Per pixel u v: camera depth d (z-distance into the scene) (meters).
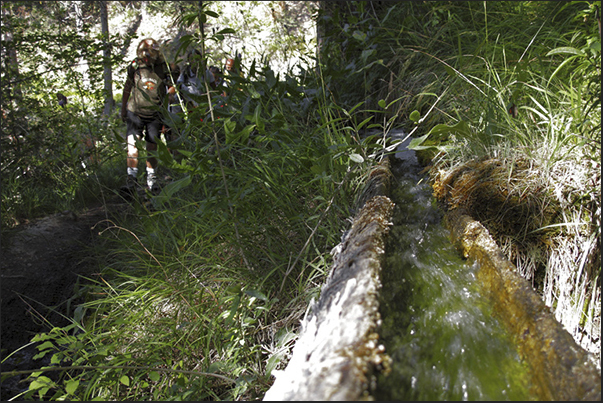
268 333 2.11
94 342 2.19
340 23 5.12
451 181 2.33
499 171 2.20
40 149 5.45
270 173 2.88
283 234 2.55
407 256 1.77
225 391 1.88
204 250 2.71
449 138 2.81
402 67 4.22
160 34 19.86
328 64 4.10
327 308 1.41
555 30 3.72
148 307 2.38
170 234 2.84
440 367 1.22
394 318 1.39
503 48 3.26
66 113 6.19
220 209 2.48
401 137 3.49
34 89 5.98
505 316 1.40
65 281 3.18
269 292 2.21
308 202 2.87
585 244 1.88
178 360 2.11
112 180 5.59
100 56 6.15
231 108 3.25
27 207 4.39
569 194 2.03
